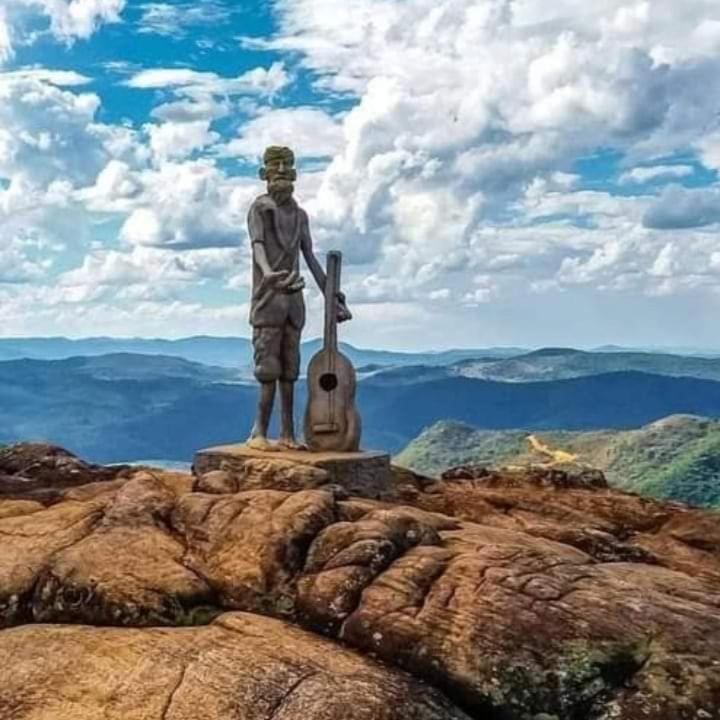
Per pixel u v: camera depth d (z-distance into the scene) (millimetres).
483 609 14188
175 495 19781
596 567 16141
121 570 16297
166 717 12852
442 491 26266
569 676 13250
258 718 12648
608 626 13734
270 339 24047
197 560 16797
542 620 13891
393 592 14891
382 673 13531
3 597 16375
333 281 24312
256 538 16688
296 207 24516
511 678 13367
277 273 23688
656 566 18922
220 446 24594
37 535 17984
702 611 14242
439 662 13695
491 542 17391
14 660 14305
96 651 14359
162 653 14117
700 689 12922
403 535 16766
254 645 14227
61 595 16094
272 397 24562
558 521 22859
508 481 27812
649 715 12734
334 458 22609
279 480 21172
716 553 21500
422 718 12695
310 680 13219
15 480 24953
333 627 14883
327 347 24188
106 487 22672
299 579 15961
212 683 13320
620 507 24281
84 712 13133
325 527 16969
